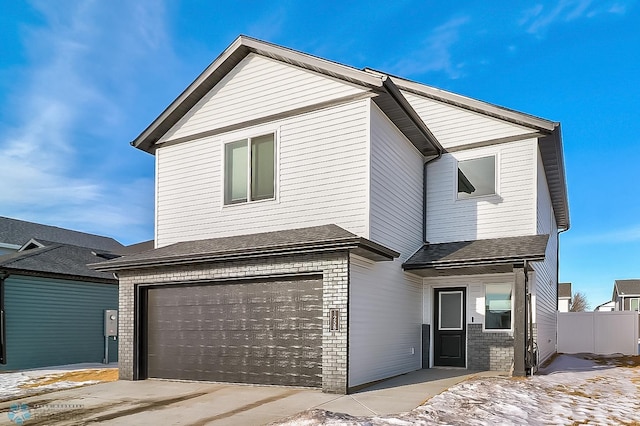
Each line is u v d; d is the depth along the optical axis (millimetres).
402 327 9852
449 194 11250
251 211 9680
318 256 7855
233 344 8742
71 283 14695
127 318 9883
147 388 8453
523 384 7875
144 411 6508
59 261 15039
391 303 9336
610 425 5375
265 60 9938
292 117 9438
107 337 15414
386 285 9125
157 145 11266
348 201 8586
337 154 8820
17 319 13078
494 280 10453
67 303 14516
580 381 8688
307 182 9078
